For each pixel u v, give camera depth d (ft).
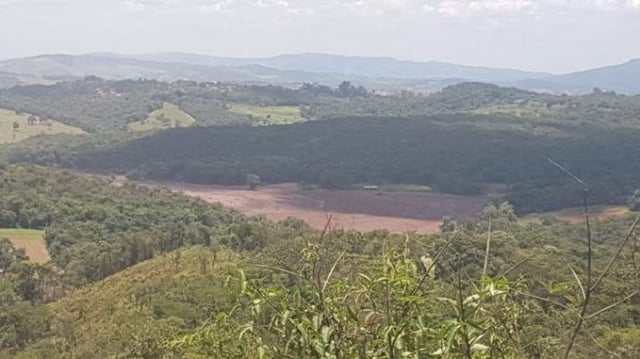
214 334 10.54
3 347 102.12
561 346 9.34
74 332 101.96
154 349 44.29
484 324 9.34
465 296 9.43
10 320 106.93
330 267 10.73
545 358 9.29
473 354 9.23
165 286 108.27
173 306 89.25
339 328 9.75
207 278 102.53
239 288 10.51
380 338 9.42
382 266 10.15
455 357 8.95
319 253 10.75
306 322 9.78
